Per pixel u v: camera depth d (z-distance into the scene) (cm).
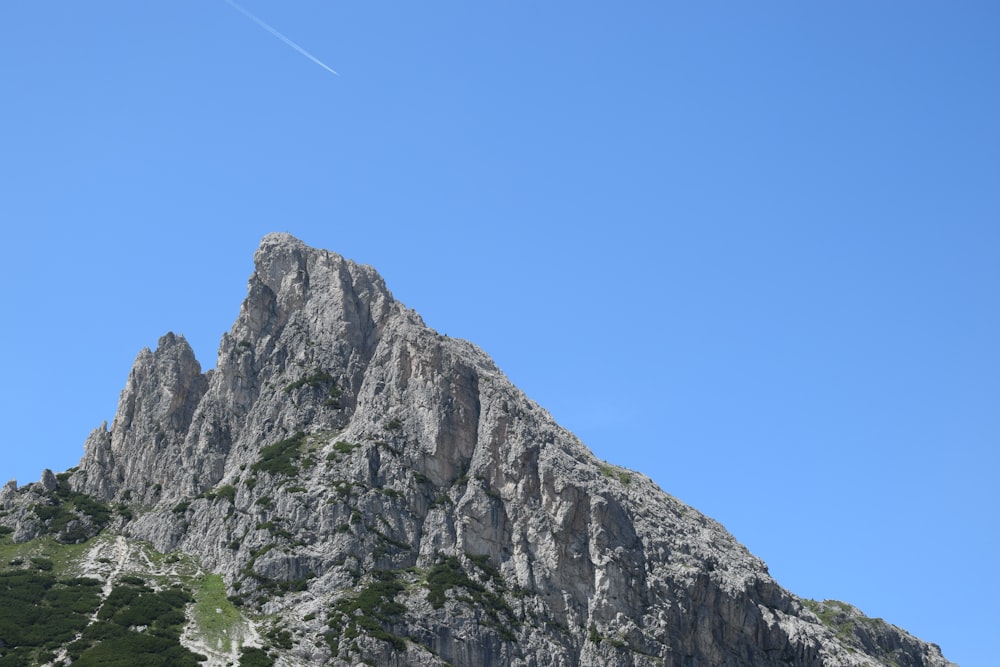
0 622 19650
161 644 19188
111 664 18338
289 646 19438
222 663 18800
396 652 19375
